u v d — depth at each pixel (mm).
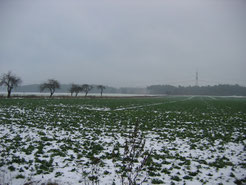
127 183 5398
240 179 5977
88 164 6750
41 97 54188
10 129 11516
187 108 30594
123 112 22656
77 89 75000
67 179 5582
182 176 6098
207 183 5684
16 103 28766
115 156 7539
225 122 16859
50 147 8516
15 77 48125
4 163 6504
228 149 9078
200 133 12328
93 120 16141
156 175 6035
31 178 5562
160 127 14102
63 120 15539
